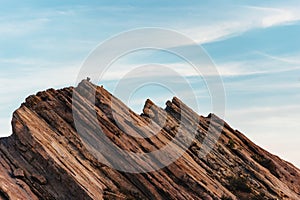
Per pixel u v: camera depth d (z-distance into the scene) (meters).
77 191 67.88
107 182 71.56
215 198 73.69
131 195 71.25
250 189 78.50
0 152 72.19
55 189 68.62
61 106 78.50
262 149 91.38
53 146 72.06
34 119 75.62
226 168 81.81
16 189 66.81
